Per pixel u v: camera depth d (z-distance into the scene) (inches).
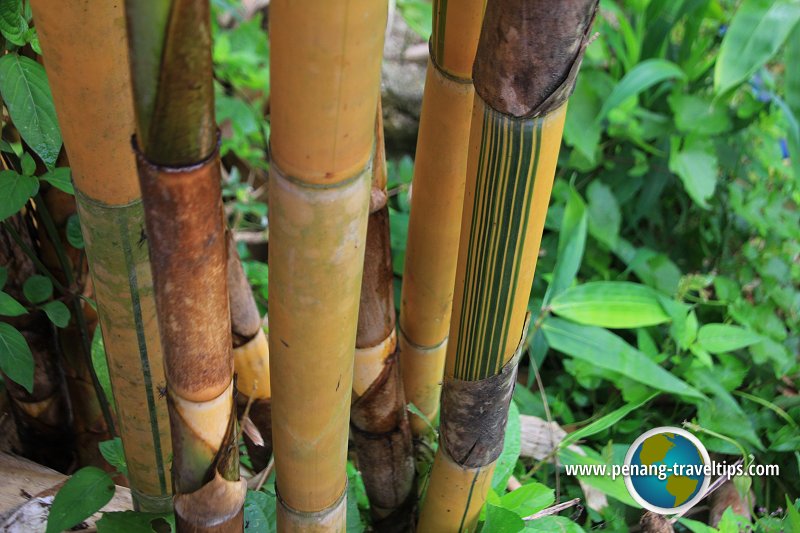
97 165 36.1
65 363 53.2
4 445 57.7
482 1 38.0
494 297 38.7
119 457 48.8
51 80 34.4
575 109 87.0
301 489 40.9
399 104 101.7
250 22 102.7
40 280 47.8
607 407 73.3
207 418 37.0
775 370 73.8
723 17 93.1
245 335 48.9
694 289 81.7
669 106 94.3
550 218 85.7
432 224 45.7
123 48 34.2
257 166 99.7
